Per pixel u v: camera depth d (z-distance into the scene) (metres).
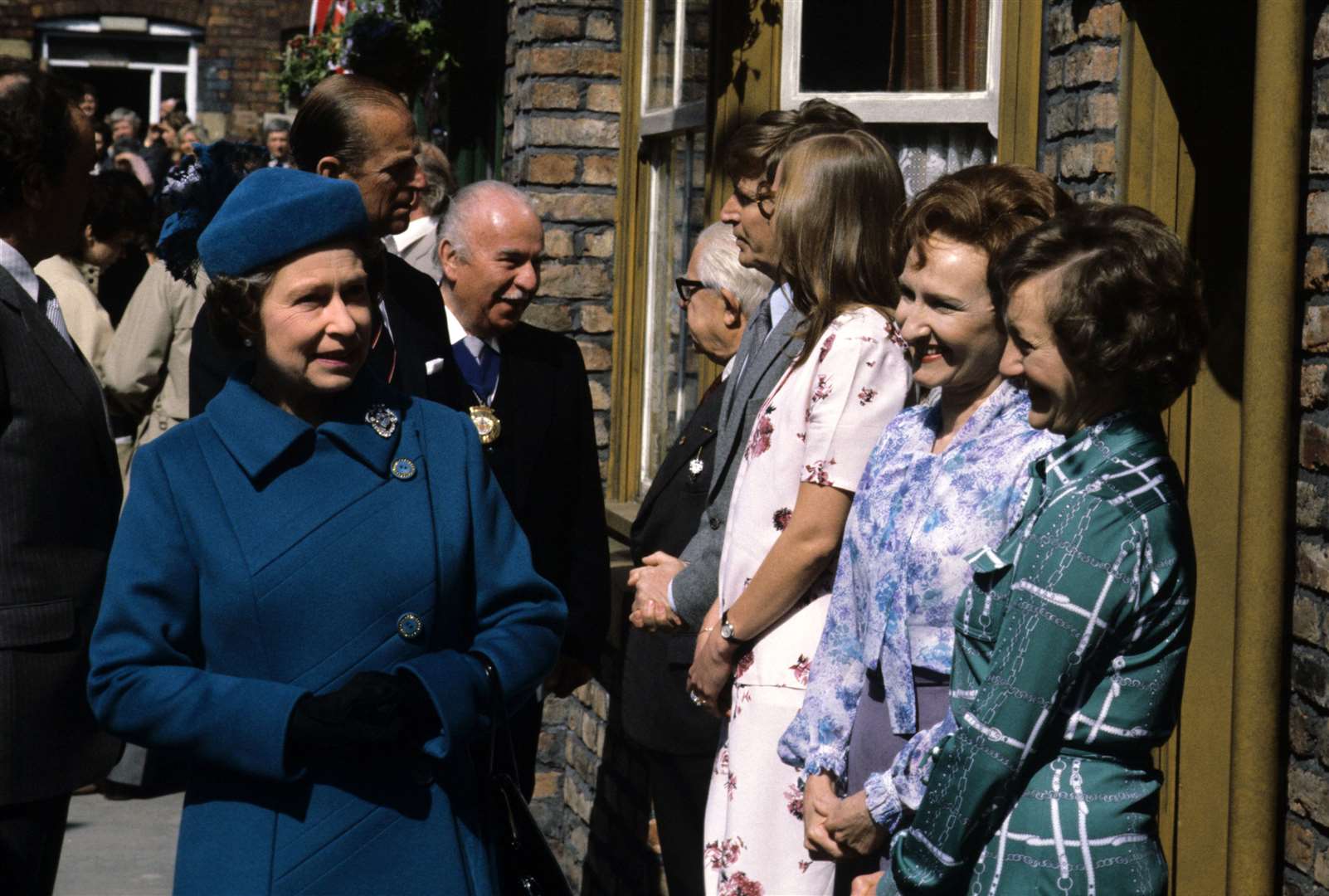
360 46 7.51
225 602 2.31
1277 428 2.65
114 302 7.80
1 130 2.98
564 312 5.96
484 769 2.46
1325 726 2.59
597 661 4.18
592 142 5.95
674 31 5.39
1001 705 2.09
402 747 2.31
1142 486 2.10
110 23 20.91
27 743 2.90
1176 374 2.14
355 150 3.52
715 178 4.65
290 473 2.38
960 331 2.47
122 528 2.35
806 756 2.66
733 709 3.09
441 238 3.99
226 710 2.23
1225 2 3.29
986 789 2.10
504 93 6.69
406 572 2.37
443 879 2.32
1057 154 3.53
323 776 2.29
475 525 2.48
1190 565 2.13
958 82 3.89
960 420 2.56
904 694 2.46
